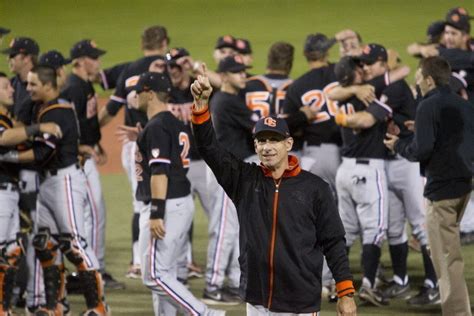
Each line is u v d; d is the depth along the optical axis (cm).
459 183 2942
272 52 3825
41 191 3145
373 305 3384
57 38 9750
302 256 2211
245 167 2275
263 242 2219
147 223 2930
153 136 2900
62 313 3183
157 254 2925
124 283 3744
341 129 3469
